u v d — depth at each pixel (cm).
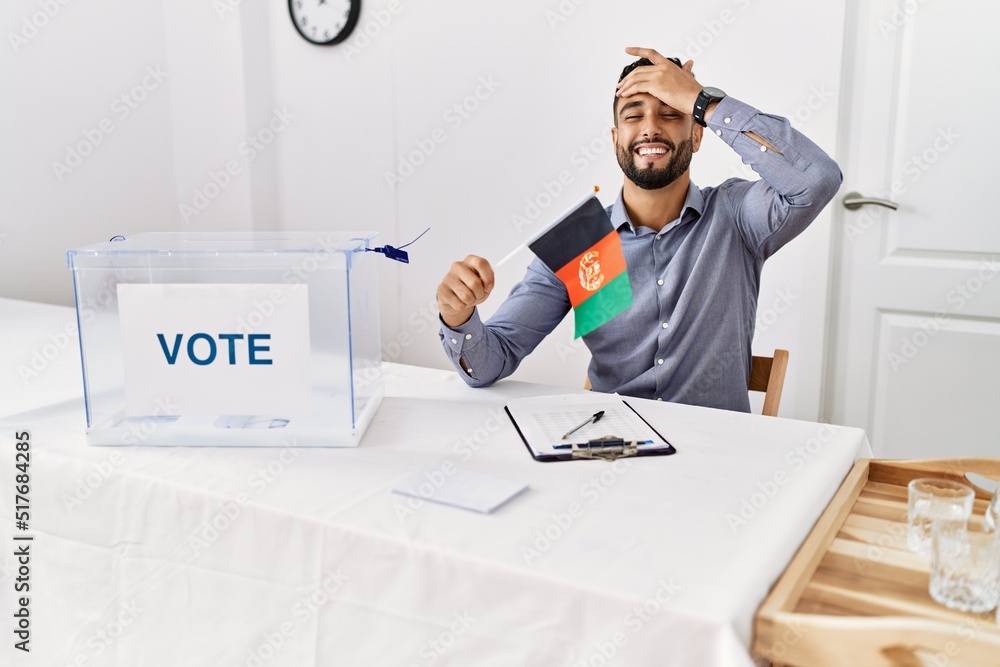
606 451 111
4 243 254
